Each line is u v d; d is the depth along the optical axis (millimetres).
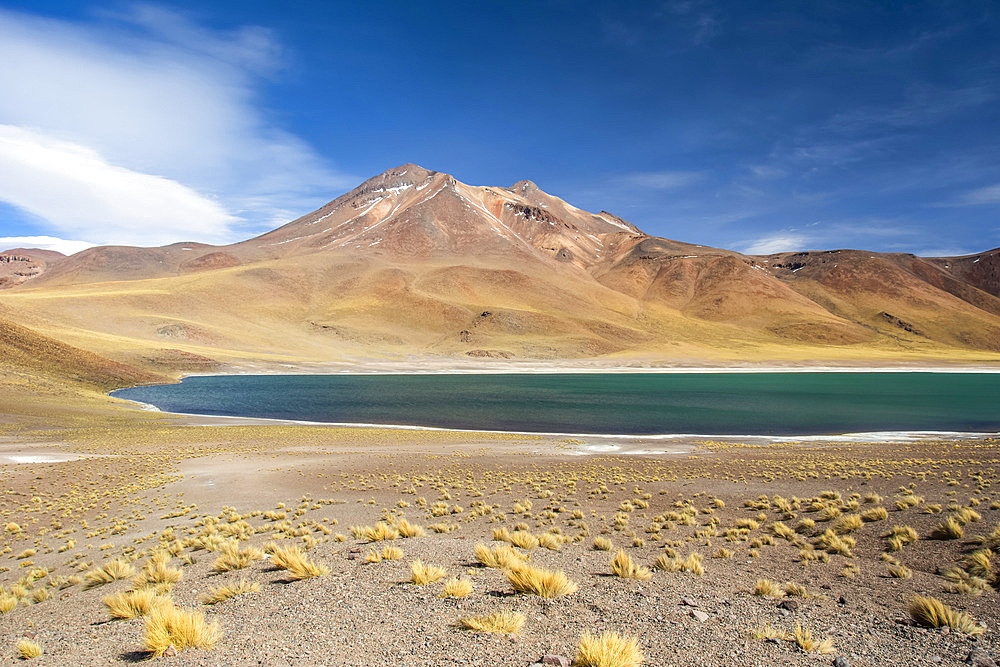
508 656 5820
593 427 51719
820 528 14805
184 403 71188
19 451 34500
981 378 130625
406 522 14578
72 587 11555
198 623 6480
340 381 112312
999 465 25969
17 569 14000
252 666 5695
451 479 25938
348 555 11336
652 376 138125
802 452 34406
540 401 76125
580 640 6320
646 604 7848
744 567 11086
